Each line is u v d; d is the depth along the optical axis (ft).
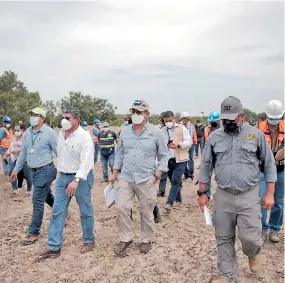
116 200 16.87
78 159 16.70
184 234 19.38
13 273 15.58
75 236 19.44
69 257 16.92
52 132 18.31
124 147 16.98
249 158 12.51
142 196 16.80
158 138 16.88
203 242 18.20
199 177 13.69
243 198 12.69
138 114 16.26
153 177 16.90
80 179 16.62
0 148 36.86
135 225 21.12
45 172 18.12
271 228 17.71
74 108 16.61
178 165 22.57
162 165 17.06
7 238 19.51
